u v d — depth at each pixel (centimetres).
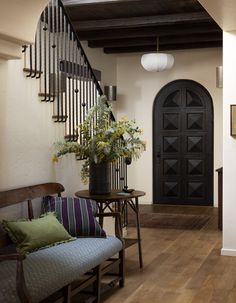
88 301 381
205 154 919
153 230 693
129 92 956
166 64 798
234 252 548
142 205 933
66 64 505
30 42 392
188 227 714
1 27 359
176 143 934
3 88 405
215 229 698
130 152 492
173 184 938
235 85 547
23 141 434
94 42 853
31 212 424
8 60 410
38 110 456
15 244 380
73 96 518
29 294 290
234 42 546
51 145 479
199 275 475
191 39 812
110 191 493
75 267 346
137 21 705
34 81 449
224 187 552
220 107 905
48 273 320
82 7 650
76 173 532
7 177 412
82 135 503
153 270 493
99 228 429
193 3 638
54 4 493
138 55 949
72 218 429
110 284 423
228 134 550
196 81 918
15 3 355
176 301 403
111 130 476
